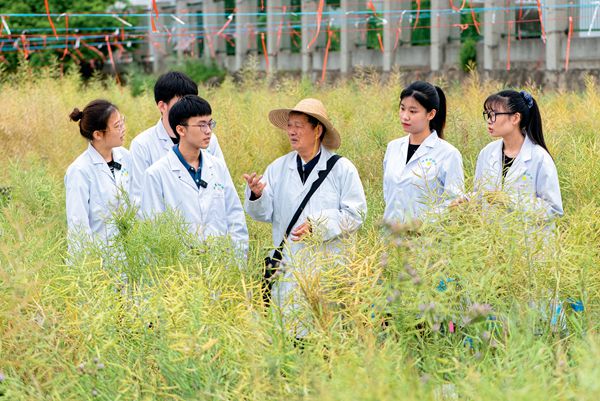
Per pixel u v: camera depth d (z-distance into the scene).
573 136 8.74
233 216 6.05
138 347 4.11
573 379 3.44
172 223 5.25
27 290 4.13
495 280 4.19
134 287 4.60
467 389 3.34
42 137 11.25
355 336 3.86
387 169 6.27
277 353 3.74
